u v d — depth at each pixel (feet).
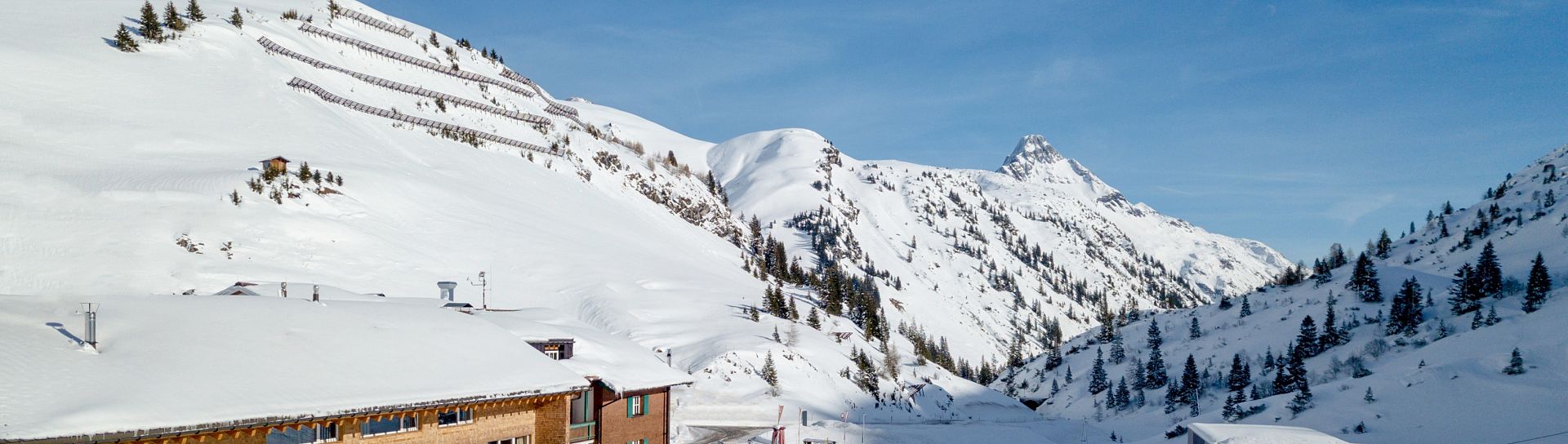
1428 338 459.73
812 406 302.25
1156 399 485.97
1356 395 316.60
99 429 65.51
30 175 300.20
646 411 144.25
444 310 120.47
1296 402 328.90
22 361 72.33
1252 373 486.38
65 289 248.11
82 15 518.78
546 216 476.54
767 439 226.79
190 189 329.52
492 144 603.26
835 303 544.21
